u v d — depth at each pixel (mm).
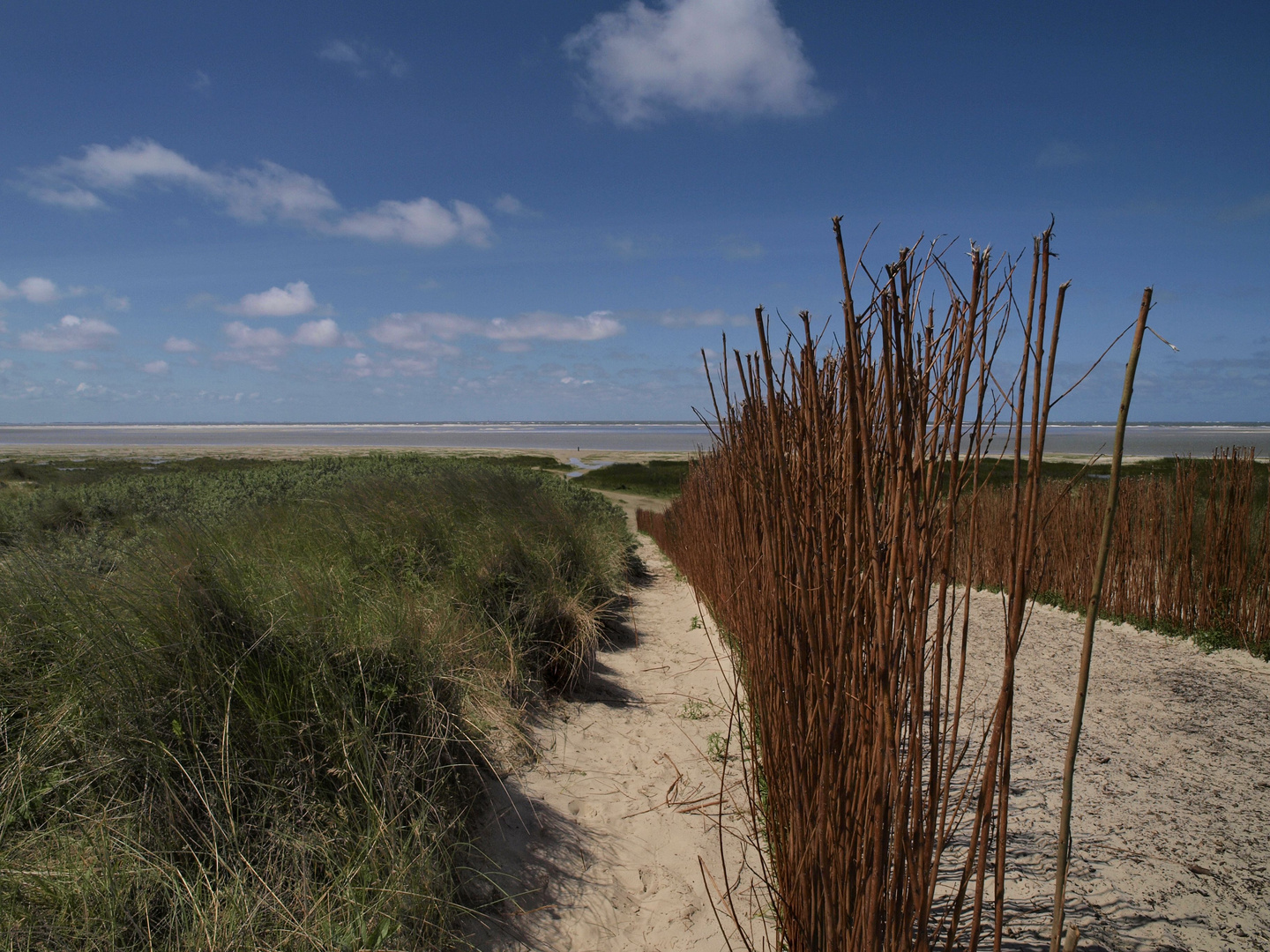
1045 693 4316
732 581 3438
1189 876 2393
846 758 1441
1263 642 5031
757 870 2590
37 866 1859
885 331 1190
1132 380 938
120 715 2191
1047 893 2295
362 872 2133
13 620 2416
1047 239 1068
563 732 3699
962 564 7781
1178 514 5562
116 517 5645
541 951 2193
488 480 6602
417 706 2814
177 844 2062
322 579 3309
